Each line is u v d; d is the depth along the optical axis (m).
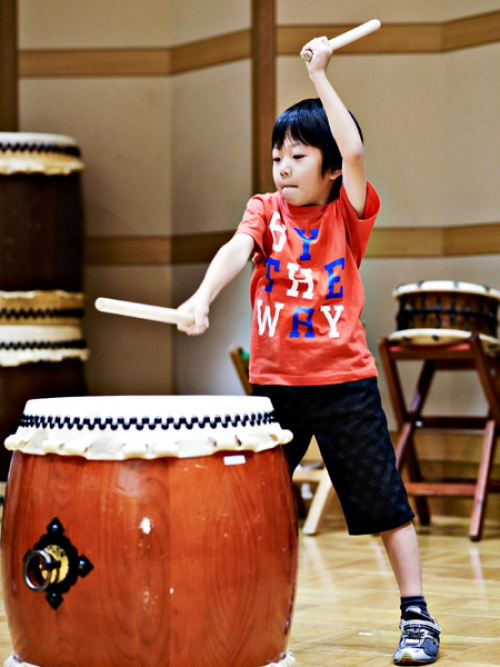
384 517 2.03
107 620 1.59
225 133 4.98
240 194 4.93
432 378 4.25
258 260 2.15
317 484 4.64
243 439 1.67
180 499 1.61
